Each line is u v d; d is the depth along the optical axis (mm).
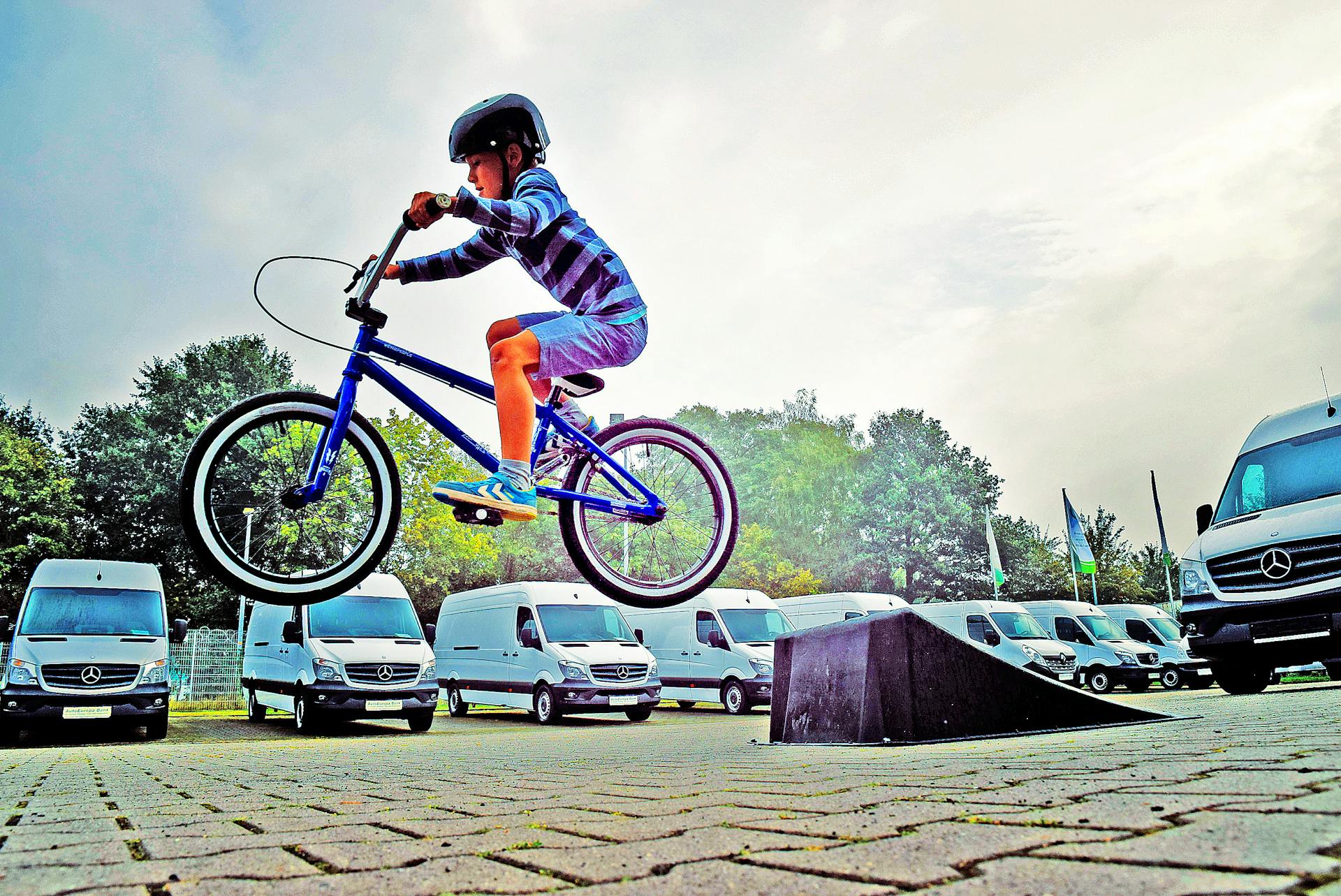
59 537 37594
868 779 3135
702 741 6973
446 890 1557
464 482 3715
